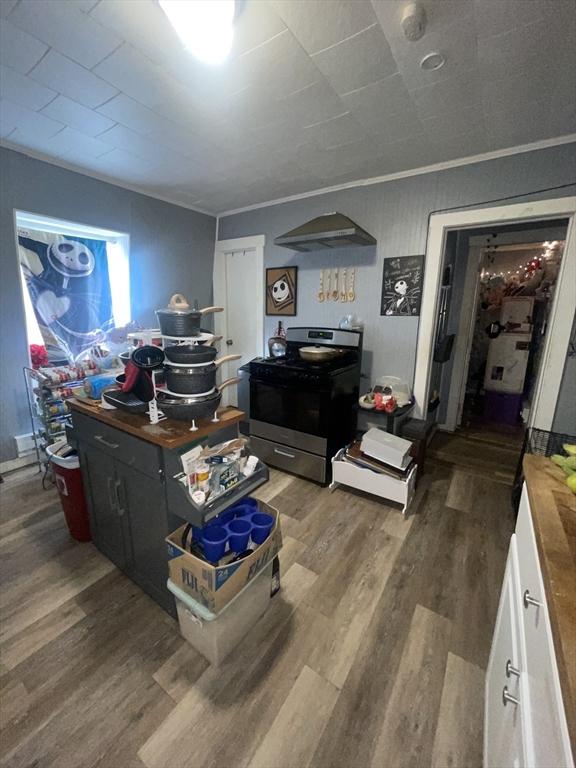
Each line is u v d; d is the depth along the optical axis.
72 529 1.89
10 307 2.49
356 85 1.59
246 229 3.57
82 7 1.20
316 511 2.25
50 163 2.49
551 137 2.03
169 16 1.09
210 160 2.43
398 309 2.73
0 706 1.14
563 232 3.14
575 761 0.39
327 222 2.54
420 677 1.25
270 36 1.30
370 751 1.04
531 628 0.72
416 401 2.77
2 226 2.37
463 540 1.98
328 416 2.41
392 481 2.19
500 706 0.88
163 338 1.44
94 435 1.56
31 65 1.50
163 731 1.08
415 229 2.57
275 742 1.06
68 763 1.00
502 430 3.94
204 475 1.24
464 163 2.32
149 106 1.79
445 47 1.34
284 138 2.09
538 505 0.85
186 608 1.30
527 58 1.39
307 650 1.34
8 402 2.56
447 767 1.00
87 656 1.30
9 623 1.43
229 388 4.10
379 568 1.76
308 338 3.03
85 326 2.98
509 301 4.32
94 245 2.98
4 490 2.39
